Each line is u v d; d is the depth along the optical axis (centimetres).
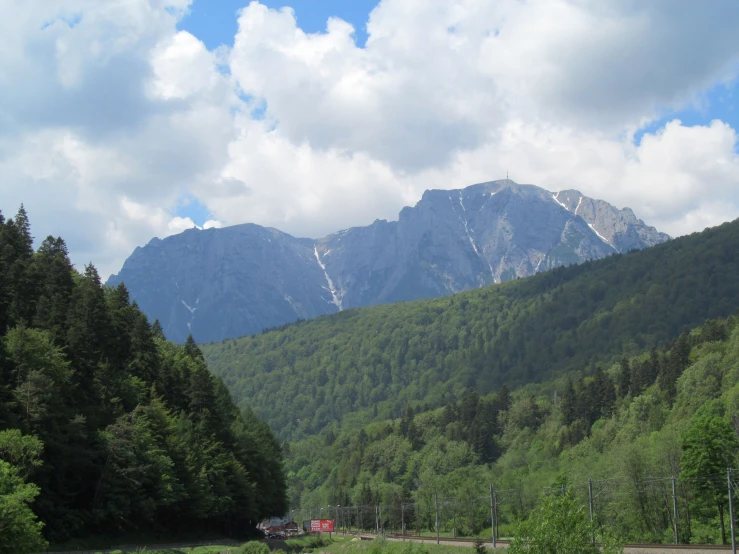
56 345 10256
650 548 8281
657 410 17912
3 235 12612
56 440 8606
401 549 10756
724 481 10156
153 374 13025
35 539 6150
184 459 11181
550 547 4725
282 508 17312
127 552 8506
